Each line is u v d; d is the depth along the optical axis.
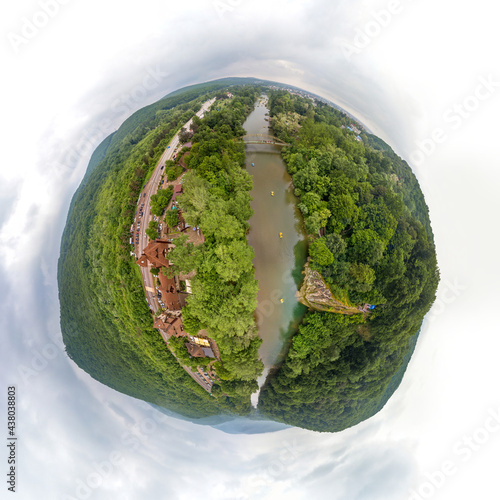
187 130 130.00
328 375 108.38
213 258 81.12
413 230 112.75
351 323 103.19
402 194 123.25
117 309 131.25
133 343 134.75
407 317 112.12
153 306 114.62
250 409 123.62
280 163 110.44
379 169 123.38
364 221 102.62
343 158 110.00
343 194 100.12
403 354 124.12
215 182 91.00
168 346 117.31
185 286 98.88
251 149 113.19
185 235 86.44
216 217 82.00
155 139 137.88
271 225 101.50
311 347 101.50
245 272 85.62
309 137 116.81
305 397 111.50
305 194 100.69
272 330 101.25
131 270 119.12
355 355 109.69
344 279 98.75
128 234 120.00
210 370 109.62
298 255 100.81
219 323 83.62
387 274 102.81
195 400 133.00
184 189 90.94
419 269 110.88
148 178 123.25
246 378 97.06
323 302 98.56
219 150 103.94
